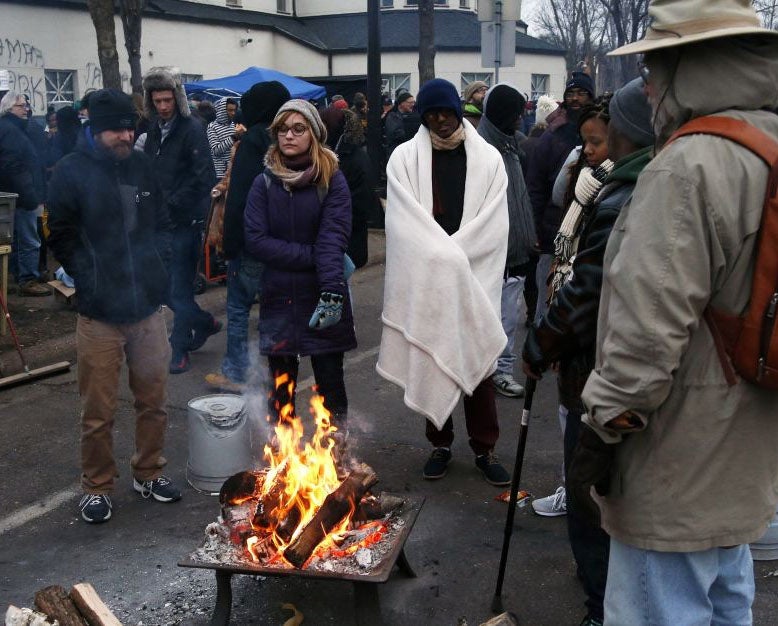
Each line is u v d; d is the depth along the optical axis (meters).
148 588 3.43
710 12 1.98
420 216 4.18
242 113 5.09
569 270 3.14
